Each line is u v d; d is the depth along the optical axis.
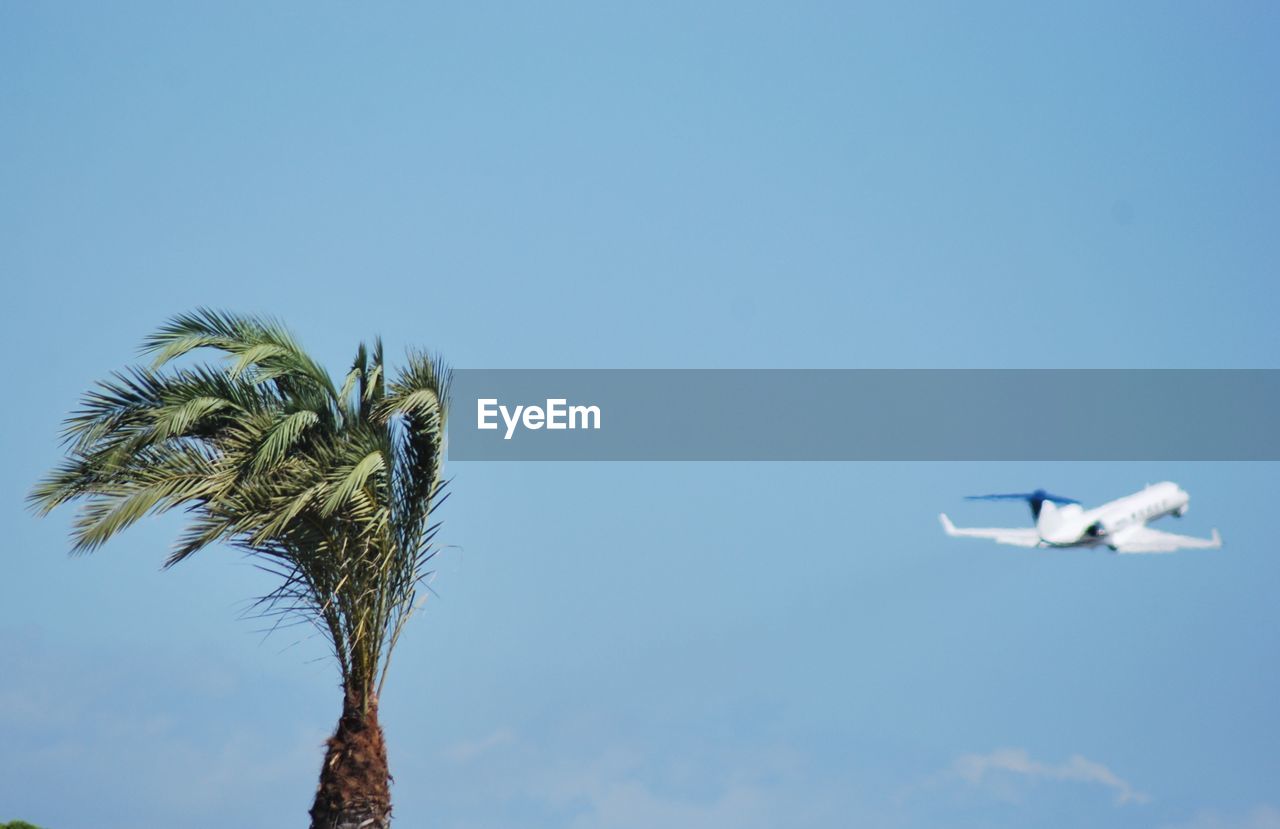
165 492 40.62
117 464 41.31
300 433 43.19
